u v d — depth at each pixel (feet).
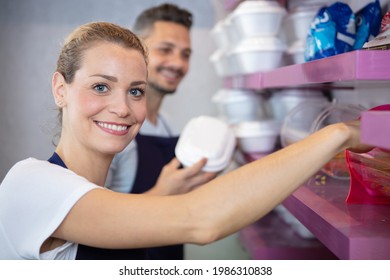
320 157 3.34
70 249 3.94
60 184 3.57
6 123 12.44
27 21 12.25
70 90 4.13
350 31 4.67
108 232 3.41
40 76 12.36
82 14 12.35
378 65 3.19
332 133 3.35
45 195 3.57
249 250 7.52
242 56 7.20
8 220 3.72
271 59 7.06
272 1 7.20
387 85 5.08
